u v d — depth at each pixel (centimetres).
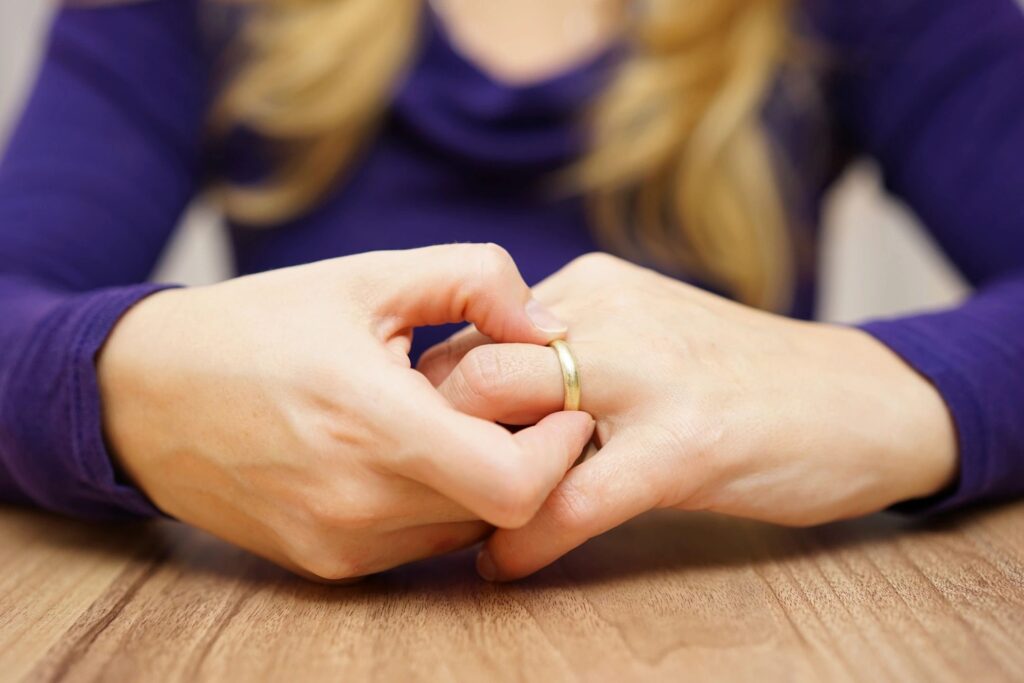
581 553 39
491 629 33
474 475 33
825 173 65
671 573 37
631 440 36
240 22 61
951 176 58
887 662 31
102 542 41
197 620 34
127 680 31
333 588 37
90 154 56
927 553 39
